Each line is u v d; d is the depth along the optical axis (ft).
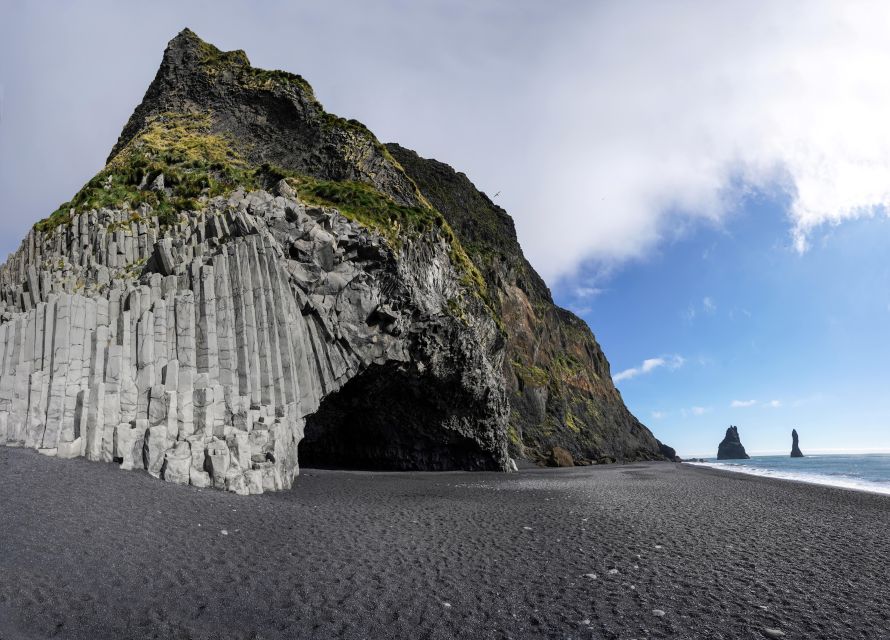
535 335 250.78
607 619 26.37
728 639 24.47
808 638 24.82
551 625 25.53
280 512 44.91
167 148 116.47
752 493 80.59
